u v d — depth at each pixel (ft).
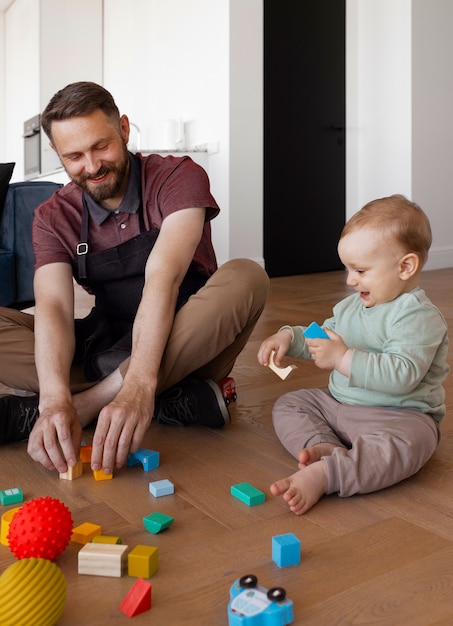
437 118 16.35
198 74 15.85
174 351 4.41
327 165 16.88
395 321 4.08
